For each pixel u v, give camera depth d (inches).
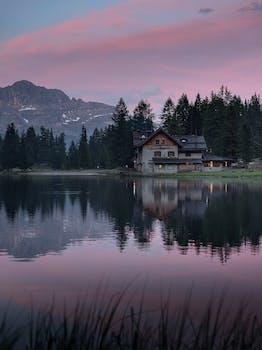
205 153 5502.0
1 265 739.4
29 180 4141.2
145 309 491.2
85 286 608.1
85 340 253.3
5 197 2166.6
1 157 7440.9
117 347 263.0
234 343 257.8
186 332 378.3
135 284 617.3
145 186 3024.1
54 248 896.3
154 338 290.2
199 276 660.7
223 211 1534.2
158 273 681.6
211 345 253.1
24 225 1228.5
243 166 5285.4
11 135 7347.4
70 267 724.7
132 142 5890.8
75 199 2049.7
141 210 1594.5
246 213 1470.2
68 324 413.4
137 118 7564.0
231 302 522.6
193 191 2504.9
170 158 5152.6
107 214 1486.2
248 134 5644.7
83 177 4815.5
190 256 810.2
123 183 3432.6
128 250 872.3
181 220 1321.4
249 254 823.7
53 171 7406.5
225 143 5526.6
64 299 543.2
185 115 7027.6
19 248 893.8
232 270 696.4
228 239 991.0
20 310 493.4
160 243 948.0
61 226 1209.4
